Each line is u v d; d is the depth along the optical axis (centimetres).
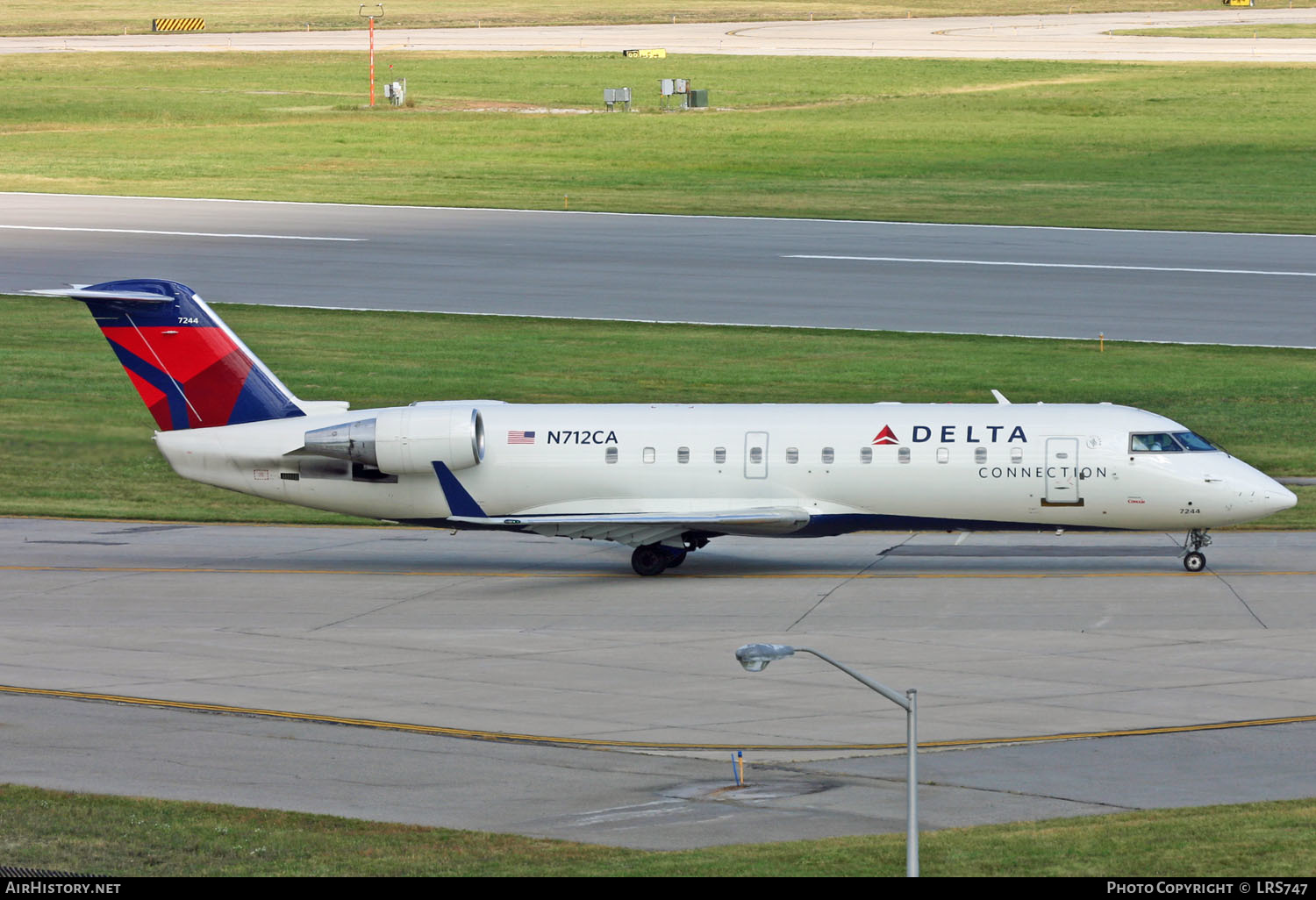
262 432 16288
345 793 9188
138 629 13612
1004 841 8025
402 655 12625
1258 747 9856
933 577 15425
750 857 7850
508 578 15812
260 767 9725
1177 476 15175
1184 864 7562
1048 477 15375
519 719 10775
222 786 9344
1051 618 13525
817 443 15688
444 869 7794
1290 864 7544
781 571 15938
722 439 15850
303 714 10944
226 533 18375
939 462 15500
